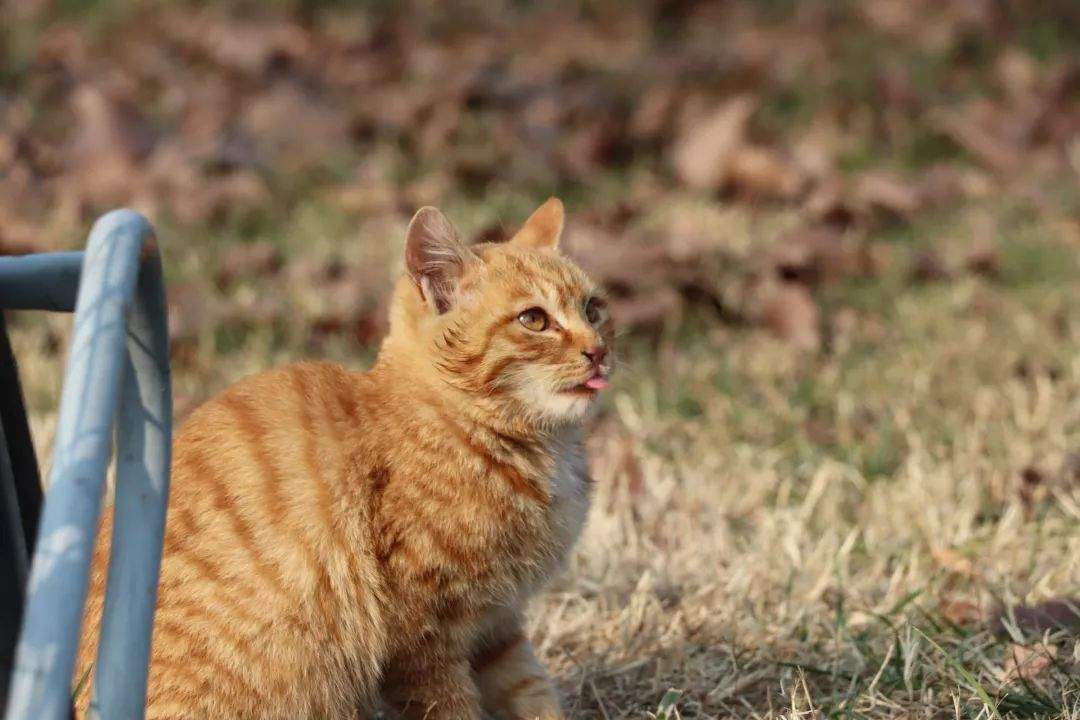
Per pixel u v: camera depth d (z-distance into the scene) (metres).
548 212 6.43
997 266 11.05
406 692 5.20
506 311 5.54
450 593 5.14
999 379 9.13
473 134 13.41
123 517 3.54
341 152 12.95
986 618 6.07
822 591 6.45
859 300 10.50
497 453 5.30
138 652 3.46
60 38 15.16
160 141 12.95
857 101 14.77
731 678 5.61
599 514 7.28
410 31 16.58
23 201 11.34
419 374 5.35
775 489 7.80
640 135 13.67
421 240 5.52
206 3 16.89
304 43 15.66
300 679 4.93
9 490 3.34
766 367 9.33
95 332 3.13
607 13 17.50
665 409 8.73
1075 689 5.29
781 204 12.34
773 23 17.11
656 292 10.12
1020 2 16.84
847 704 5.21
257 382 5.36
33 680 2.75
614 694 5.65
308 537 4.92
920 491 7.35
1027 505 7.39
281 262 10.72
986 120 14.21
